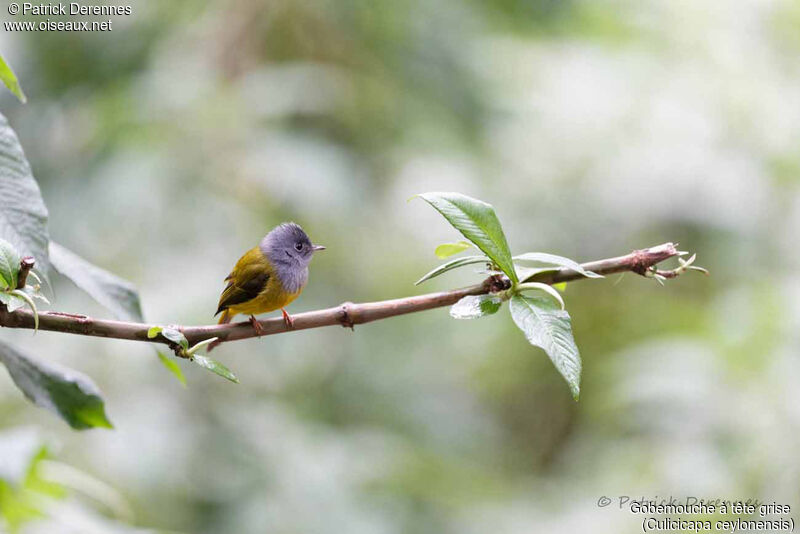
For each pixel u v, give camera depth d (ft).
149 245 37.29
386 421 44.34
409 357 46.52
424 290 45.19
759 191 44.27
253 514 35.35
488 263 13.52
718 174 44.21
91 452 34.04
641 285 47.26
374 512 37.40
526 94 48.11
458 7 45.96
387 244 43.88
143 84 39.47
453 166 46.42
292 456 37.40
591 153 46.39
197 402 38.22
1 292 11.36
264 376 39.73
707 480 30.42
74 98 40.50
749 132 45.03
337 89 40.42
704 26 47.19
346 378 43.68
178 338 12.10
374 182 41.98
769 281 36.35
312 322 13.51
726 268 44.39
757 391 31.71
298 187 37.47
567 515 37.91
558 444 51.49
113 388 35.63
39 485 18.16
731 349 32.99
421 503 40.16
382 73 42.50
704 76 46.26
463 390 51.37
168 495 34.94
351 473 38.37
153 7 41.45
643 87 46.34
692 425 32.24
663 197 45.29
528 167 47.65
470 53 45.83
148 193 36.76
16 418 34.45
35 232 11.83
